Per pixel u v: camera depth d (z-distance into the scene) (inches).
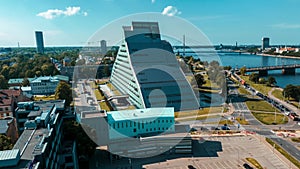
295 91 6530.5
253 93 7514.8
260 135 4288.9
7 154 1941.4
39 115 3029.0
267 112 5590.6
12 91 5639.8
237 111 5649.6
